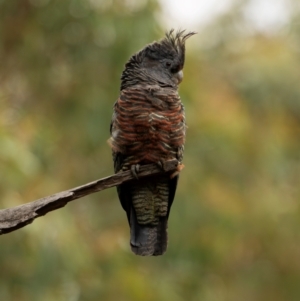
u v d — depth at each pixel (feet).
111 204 50.49
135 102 26.81
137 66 29.07
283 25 65.57
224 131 50.85
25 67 48.65
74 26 46.75
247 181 53.47
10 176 39.09
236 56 63.72
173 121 26.96
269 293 57.21
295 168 61.00
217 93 55.06
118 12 45.96
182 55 29.45
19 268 39.83
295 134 62.18
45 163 47.42
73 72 47.96
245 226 52.90
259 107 58.95
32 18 47.47
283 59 60.54
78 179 49.44
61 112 48.55
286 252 56.44
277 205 54.65
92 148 48.75
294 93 59.47
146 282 45.29
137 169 27.17
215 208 50.31
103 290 43.42
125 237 47.70
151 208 28.53
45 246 39.34
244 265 56.95
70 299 42.37
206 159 51.19
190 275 51.26
